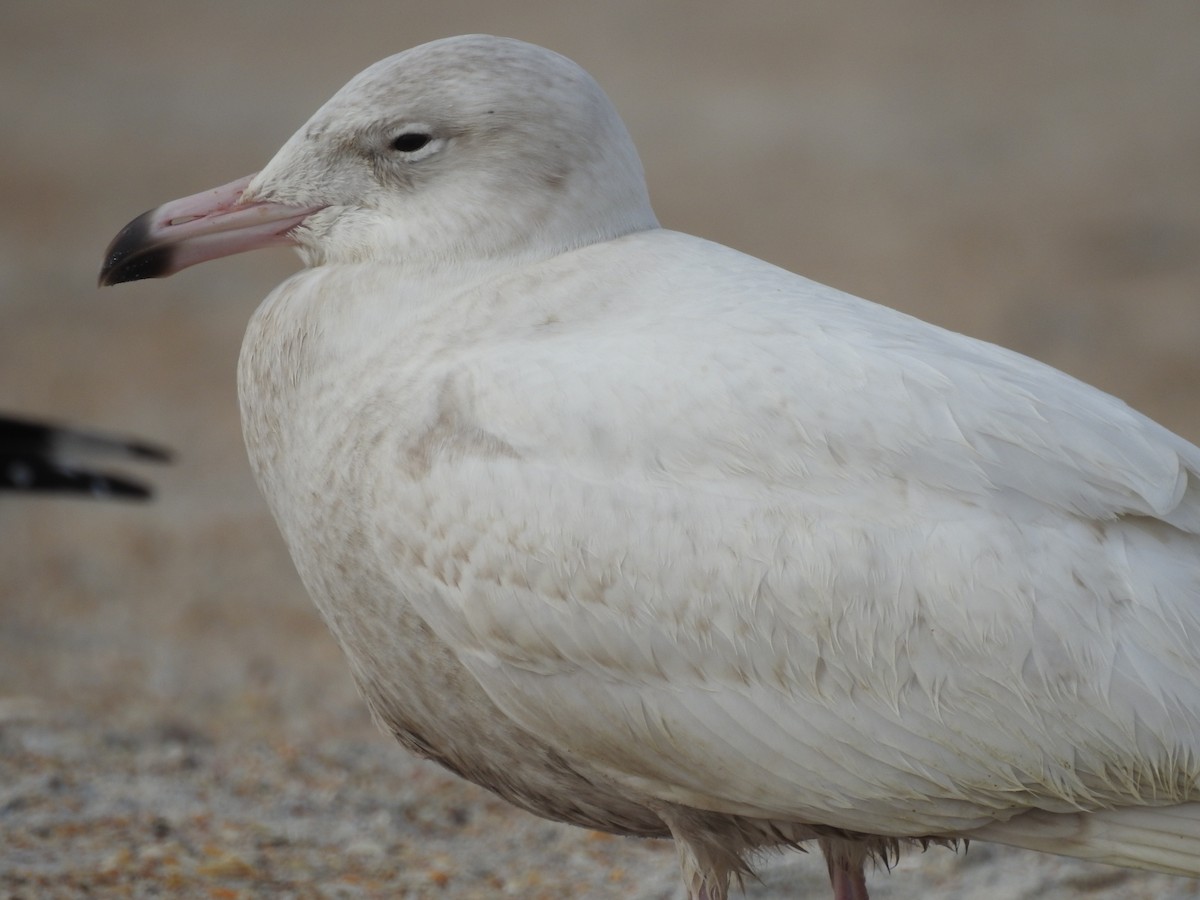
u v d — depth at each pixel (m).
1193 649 6.52
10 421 13.32
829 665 6.69
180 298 29.84
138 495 13.75
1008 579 6.52
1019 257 29.97
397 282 7.66
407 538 7.17
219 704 14.05
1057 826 6.96
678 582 6.75
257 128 40.03
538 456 6.95
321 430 7.54
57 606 17.06
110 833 10.16
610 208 7.79
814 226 31.98
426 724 7.82
